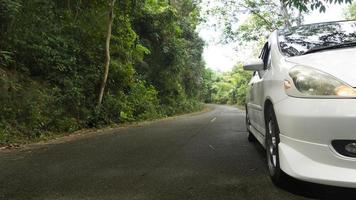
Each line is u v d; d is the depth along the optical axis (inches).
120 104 469.1
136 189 135.8
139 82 646.5
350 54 127.6
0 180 151.6
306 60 130.0
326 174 109.7
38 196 129.3
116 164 179.6
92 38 482.3
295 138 117.3
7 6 325.4
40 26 400.5
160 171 162.6
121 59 540.4
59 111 351.9
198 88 1453.0
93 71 444.1
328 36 155.4
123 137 288.5
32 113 311.0
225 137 270.7
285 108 121.5
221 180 145.3
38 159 197.2
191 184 140.7
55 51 393.7
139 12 580.4
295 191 128.4
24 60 370.0
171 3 1018.1
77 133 341.7
